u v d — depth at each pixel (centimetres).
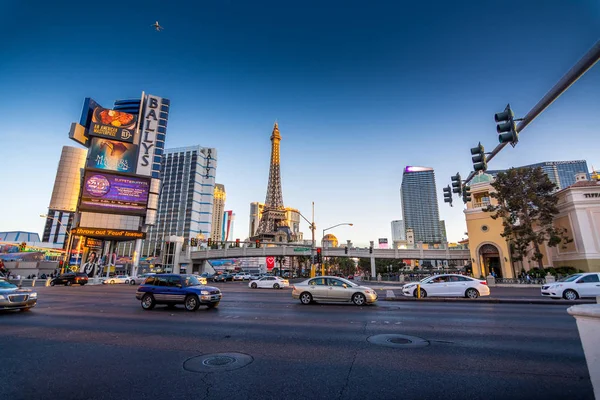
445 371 532
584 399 416
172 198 14300
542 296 1994
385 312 1274
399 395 438
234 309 1409
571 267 3206
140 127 6356
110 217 5325
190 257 7612
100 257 5425
